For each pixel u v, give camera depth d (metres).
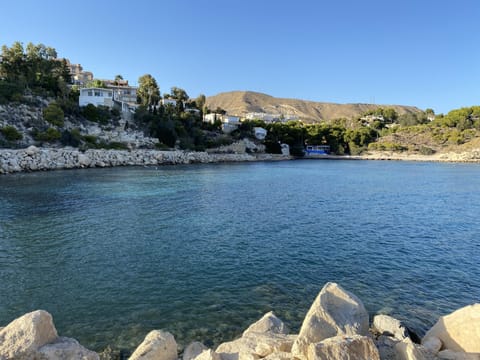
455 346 6.98
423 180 50.91
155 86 118.12
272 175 57.44
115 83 124.56
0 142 53.78
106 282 12.82
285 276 13.55
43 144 60.25
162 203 28.77
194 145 98.62
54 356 5.89
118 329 9.67
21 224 20.84
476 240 18.86
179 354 8.37
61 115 68.00
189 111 124.12
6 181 38.62
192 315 10.50
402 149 129.62
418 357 5.86
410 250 16.98
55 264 14.53
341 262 15.17
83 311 10.65
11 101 67.44
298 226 21.64
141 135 84.62
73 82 112.25
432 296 11.91
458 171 69.19
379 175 59.34
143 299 11.51
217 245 17.47
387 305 11.20
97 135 74.75
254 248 17.02
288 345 6.62
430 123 151.00
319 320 7.46
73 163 56.47
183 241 18.09
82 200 28.86
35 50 90.19
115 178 45.09
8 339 5.90
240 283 12.85
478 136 123.25
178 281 12.97
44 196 30.12
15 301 11.21
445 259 15.70
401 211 26.97
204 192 35.62
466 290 12.43
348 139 137.25
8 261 14.76
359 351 5.56
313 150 132.62
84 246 17.00
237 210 26.55
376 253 16.48
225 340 9.20
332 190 39.16
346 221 23.22
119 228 20.52
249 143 118.06
